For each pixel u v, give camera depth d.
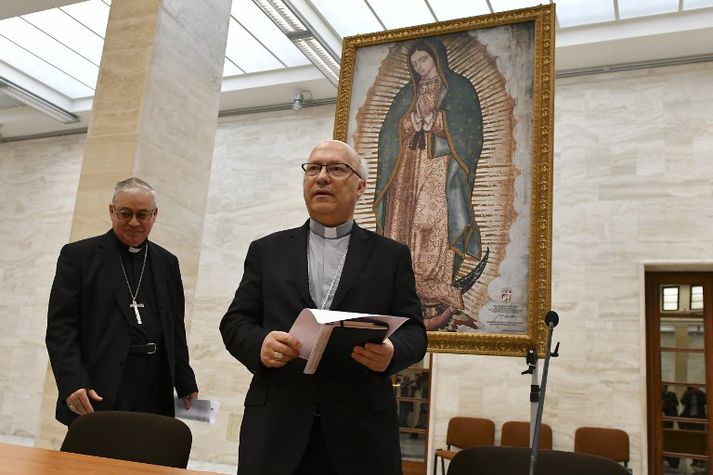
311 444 2.74
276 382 2.78
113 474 2.10
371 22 10.57
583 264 10.04
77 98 14.20
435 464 9.46
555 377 9.80
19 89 13.09
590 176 10.30
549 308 4.86
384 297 2.95
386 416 2.78
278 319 2.87
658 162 10.02
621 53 10.23
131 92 6.34
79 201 6.25
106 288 4.14
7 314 14.45
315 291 3.01
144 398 4.15
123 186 4.26
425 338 2.94
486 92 5.57
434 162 5.57
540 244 5.01
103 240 4.29
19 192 15.17
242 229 12.66
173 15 6.71
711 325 9.62
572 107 10.64
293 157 12.66
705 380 9.50
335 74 11.34
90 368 3.99
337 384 2.72
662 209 9.85
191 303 6.68
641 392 9.36
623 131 10.30
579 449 9.22
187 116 6.81
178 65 6.74
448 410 10.23
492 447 2.69
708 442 9.31
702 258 9.50
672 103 10.15
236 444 11.50
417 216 5.50
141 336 4.16
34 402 13.63
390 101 5.87
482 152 5.45
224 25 7.48
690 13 9.64
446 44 5.81
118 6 6.70
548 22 5.44
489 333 5.01
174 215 6.55
